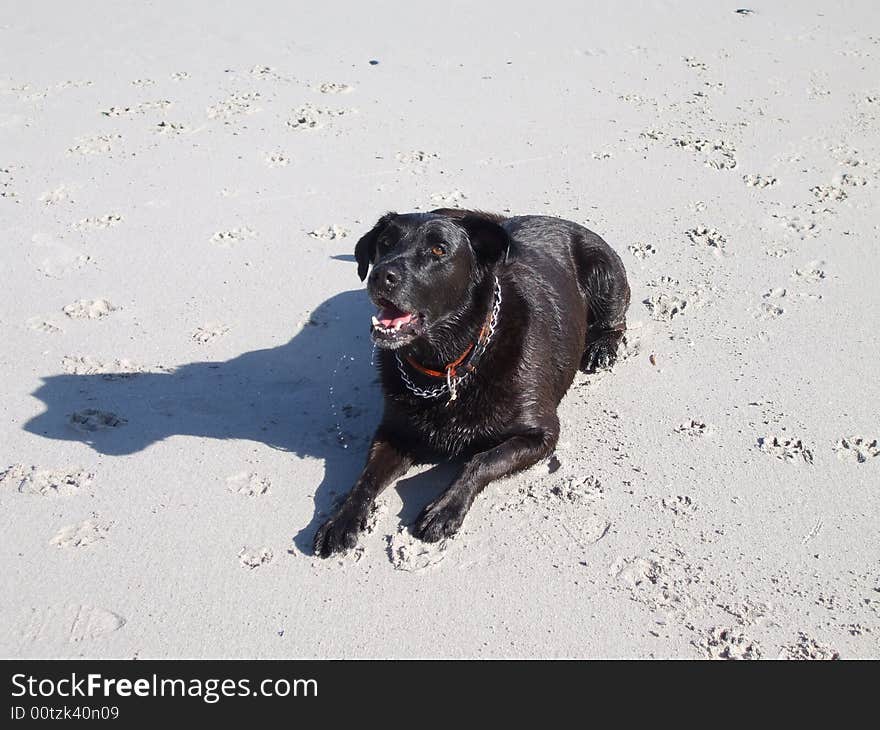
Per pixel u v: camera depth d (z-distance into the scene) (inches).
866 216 96.0
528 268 72.9
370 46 140.4
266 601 57.4
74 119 118.1
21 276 88.5
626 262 90.4
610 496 64.5
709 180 103.6
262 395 74.7
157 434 70.2
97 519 62.9
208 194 102.1
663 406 72.9
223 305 85.0
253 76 130.4
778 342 79.0
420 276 60.6
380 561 60.1
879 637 54.6
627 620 56.0
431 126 116.3
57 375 76.2
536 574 59.0
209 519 63.1
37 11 155.6
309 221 97.3
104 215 98.1
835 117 116.1
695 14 151.8
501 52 138.0
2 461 67.4
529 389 66.4
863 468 66.3
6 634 55.3
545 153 109.9
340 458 68.3
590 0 158.2
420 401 65.1
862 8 152.2
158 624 56.1
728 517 62.7
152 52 138.9
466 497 62.6
